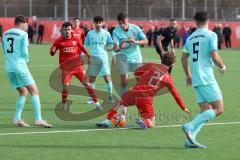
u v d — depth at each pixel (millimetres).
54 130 31453
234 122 34406
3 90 51156
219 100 26328
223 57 105312
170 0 177125
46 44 147375
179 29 149500
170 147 27062
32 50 118688
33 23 152625
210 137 29594
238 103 43625
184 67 27109
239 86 56500
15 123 32625
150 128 32156
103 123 32312
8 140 28484
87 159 24500
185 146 26984
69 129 31828
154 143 27969
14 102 43406
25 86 32344
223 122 34344
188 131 26562
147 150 26406
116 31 37781
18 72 31938
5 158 24578
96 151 26125
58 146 27156
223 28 145375
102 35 42469
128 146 27250
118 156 25109
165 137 29516
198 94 26750
